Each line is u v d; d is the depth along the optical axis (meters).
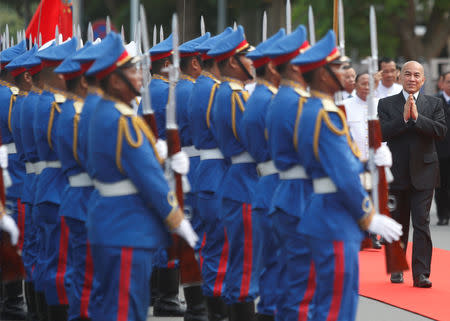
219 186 13.05
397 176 17.19
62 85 12.88
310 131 10.06
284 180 10.93
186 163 10.90
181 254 11.34
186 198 14.41
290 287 10.91
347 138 10.06
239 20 57.19
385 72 21.56
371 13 11.04
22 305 15.43
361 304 15.70
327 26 51.16
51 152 12.88
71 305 12.14
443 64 59.97
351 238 10.09
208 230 13.71
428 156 17.14
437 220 29.19
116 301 10.01
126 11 58.06
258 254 12.78
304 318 10.77
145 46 11.03
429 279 17.94
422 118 16.94
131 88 10.11
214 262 13.67
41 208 12.91
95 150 10.04
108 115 9.99
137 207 10.04
